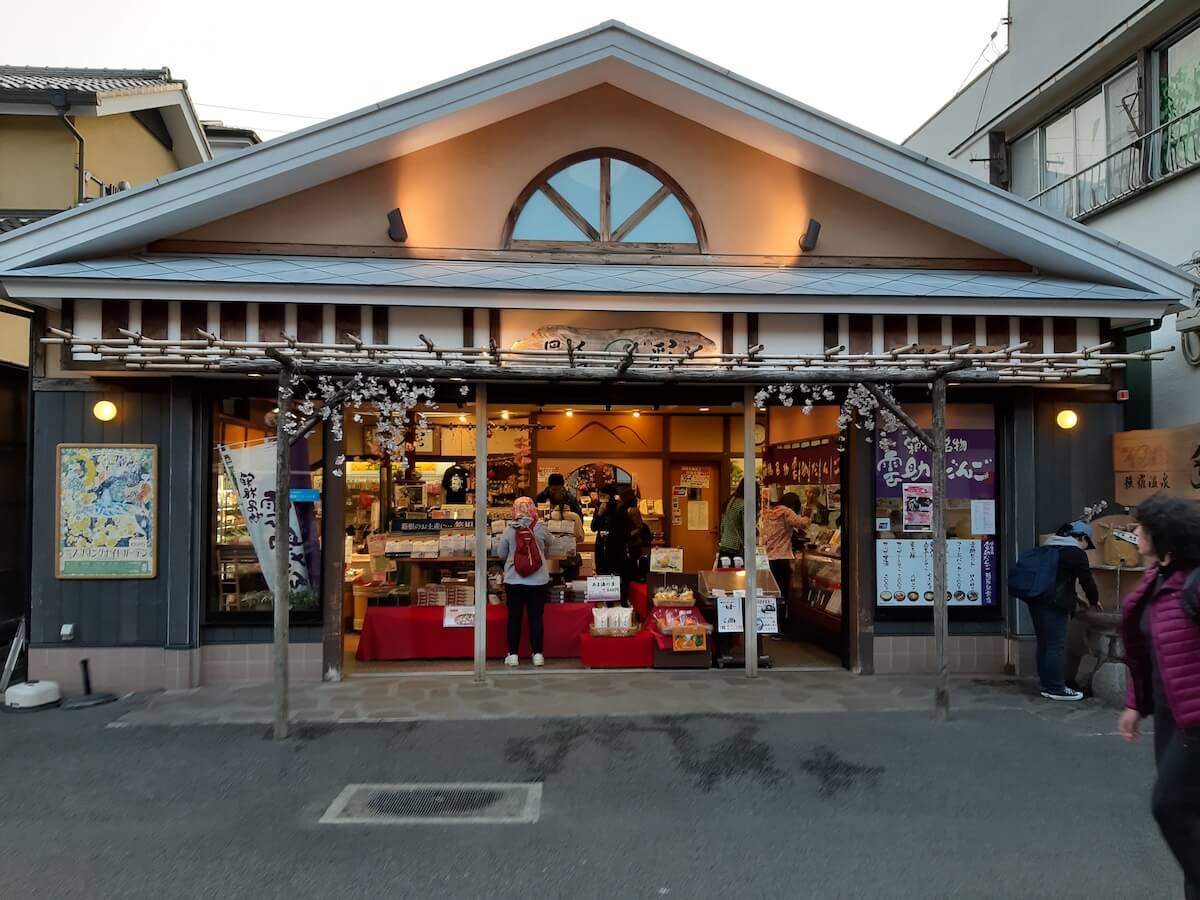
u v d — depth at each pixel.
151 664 7.24
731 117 7.47
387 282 6.65
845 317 7.19
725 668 8.01
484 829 4.45
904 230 8.02
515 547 8.09
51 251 6.60
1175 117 9.38
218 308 6.71
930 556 7.93
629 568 9.36
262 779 5.17
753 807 4.73
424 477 10.81
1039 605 7.00
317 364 5.95
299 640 7.49
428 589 8.54
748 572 7.70
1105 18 10.20
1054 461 8.02
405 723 6.28
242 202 7.28
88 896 3.76
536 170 7.76
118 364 6.55
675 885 3.86
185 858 4.12
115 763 5.45
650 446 11.66
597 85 7.77
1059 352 7.28
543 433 11.52
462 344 6.96
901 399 7.97
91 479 7.23
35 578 7.18
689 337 7.13
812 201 7.95
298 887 3.84
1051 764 5.42
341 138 7.01
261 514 7.64
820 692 7.16
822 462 8.97
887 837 4.36
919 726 6.21
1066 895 3.77
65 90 9.61
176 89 11.73
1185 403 8.60
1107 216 10.23
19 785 5.08
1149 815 4.63
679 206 7.95
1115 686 6.73
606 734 6.02
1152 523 3.21
